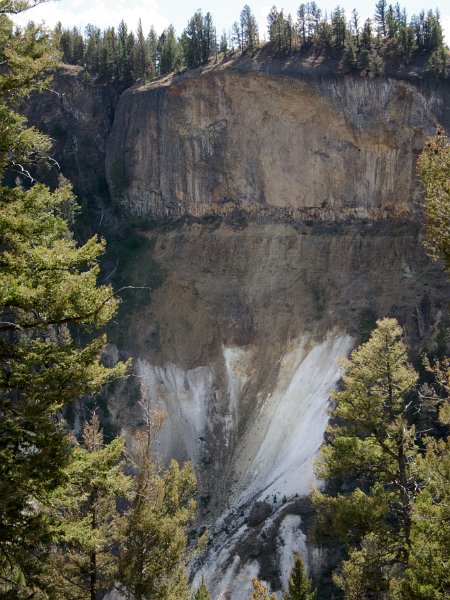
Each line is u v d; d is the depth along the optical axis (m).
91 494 18.58
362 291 60.44
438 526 14.66
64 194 14.01
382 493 22.52
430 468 16.62
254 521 46.66
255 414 57.56
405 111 63.81
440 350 53.00
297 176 67.25
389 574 23.14
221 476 54.16
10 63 13.22
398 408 23.45
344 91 65.62
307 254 64.75
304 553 42.38
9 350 12.81
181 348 63.72
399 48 67.44
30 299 12.24
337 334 58.75
